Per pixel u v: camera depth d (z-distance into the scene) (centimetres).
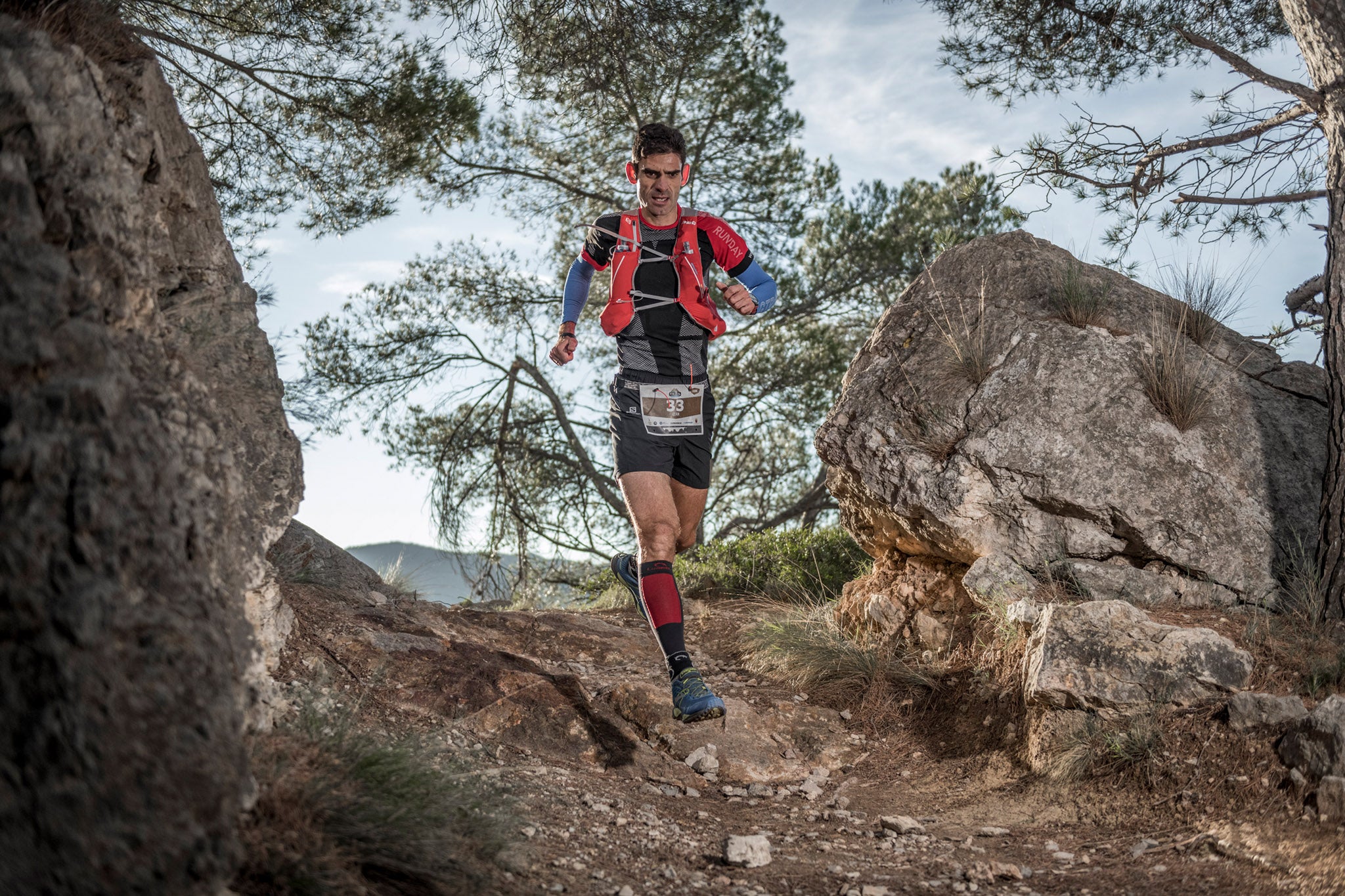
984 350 475
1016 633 402
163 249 279
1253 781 295
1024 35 702
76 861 141
